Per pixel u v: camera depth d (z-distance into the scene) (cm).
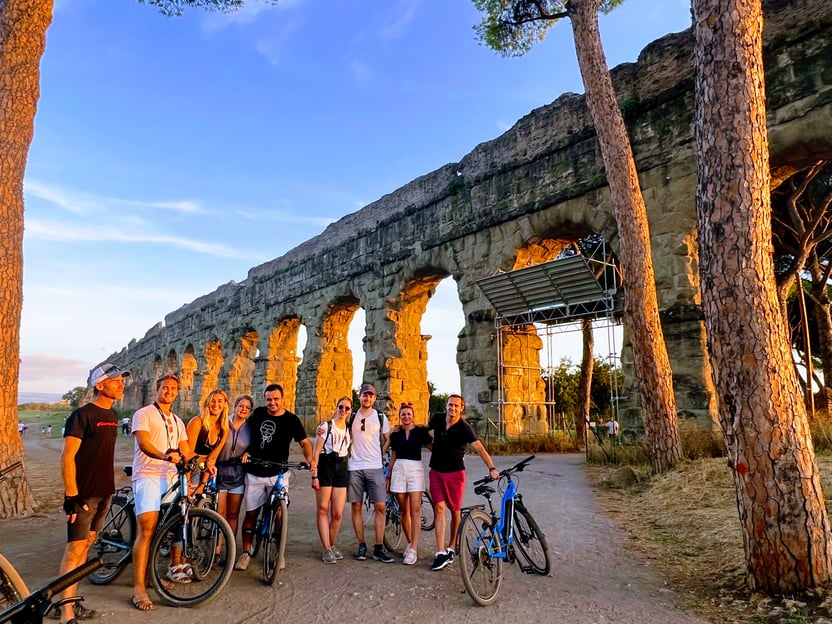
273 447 582
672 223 1236
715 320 506
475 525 499
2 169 901
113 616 450
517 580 535
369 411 636
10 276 894
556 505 862
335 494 606
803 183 1498
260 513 581
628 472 1009
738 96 519
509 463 1330
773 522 465
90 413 464
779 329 491
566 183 1496
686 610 457
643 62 1352
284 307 2872
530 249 1639
